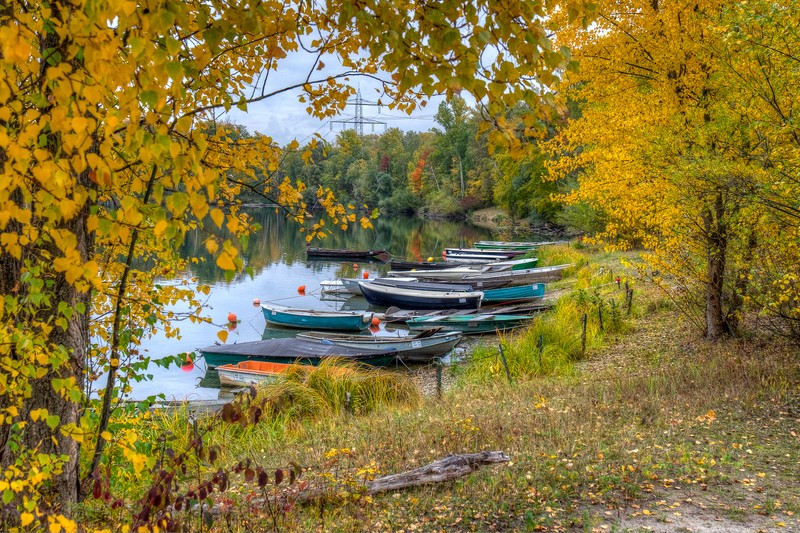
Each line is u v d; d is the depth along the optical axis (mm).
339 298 27781
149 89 2008
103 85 2027
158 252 5062
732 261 10180
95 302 4887
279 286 30234
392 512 5102
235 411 3867
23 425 3566
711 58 10375
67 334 3812
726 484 5512
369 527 4820
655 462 6051
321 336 17359
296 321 21516
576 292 19016
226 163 4527
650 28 11070
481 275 29547
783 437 6695
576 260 29469
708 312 11484
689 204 9594
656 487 5480
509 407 8414
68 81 2035
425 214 94562
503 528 4742
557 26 3098
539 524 4727
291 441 7852
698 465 5914
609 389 8969
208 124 4355
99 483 3916
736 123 9133
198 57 2895
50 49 2332
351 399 10234
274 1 3518
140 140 1975
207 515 3846
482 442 6836
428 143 104812
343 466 6285
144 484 5379
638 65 11562
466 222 80375
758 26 7254
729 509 4984
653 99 11219
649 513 4922
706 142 9500
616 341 13492
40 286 2936
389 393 10930
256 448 7590
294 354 14930
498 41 2758
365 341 15930
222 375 13945
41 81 2725
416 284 26875
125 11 1817
